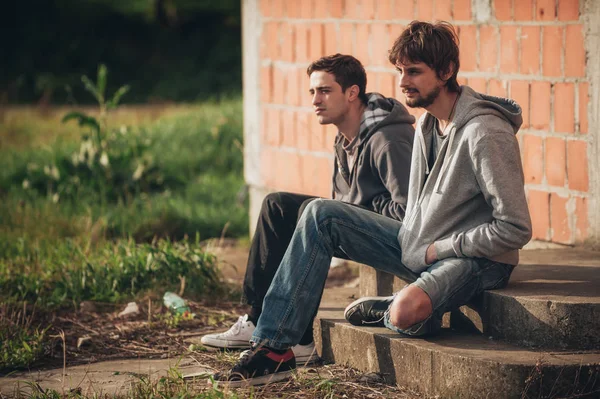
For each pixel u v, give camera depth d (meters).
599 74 5.98
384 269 5.04
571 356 4.47
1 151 15.30
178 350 5.90
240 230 10.52
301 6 8.62
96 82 31.52
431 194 4.82
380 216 5.03
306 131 8.67
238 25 33.75
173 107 25.47
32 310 6.89
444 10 7.11
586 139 6.11
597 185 6.06
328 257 4.89
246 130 9.61
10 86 30.12
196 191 12.06
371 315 5.11
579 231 6.21
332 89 5.41
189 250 7.74
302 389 4.86
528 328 4.66
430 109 4.73
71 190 11.27
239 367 4.86
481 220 4.74
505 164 4.52
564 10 6.19
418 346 4.73
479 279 4.77
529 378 4.30
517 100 6.59
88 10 33.88
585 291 4.80
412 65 4.62
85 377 5.36
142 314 6.79
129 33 34.59
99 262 7.68
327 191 8.43
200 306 6.98
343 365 5.29
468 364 4.46
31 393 5.05
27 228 9.28
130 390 4.99
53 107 26.16
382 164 5.24
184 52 34.06
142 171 11.83
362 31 7.95
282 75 8.96
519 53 6.54
